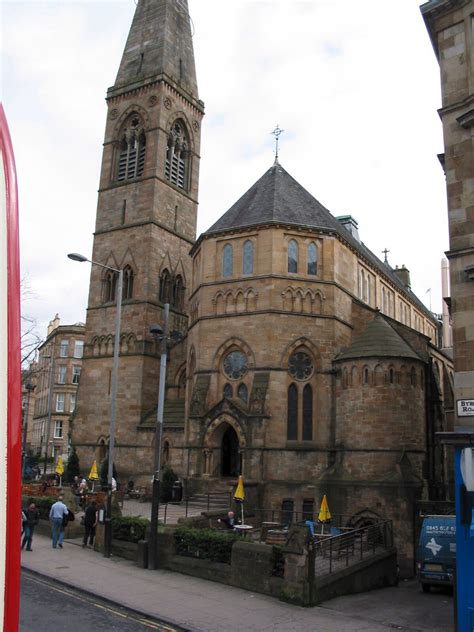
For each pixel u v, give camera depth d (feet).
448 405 180.14
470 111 65.92
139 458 171.12
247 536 88.07
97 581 70.90
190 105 216.74
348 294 150.10
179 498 145.69
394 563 97.86
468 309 63.36
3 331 9.23
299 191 161.68
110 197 201.36
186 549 80.33
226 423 135.74
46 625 51.11
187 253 204.85
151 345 182.70
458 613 48.03
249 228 143.33
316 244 144.56
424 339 150.82
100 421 183.01
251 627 55.21
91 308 193.98
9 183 9.77
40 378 349.20
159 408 85.35
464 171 66.80
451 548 85.71
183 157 214.28
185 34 222.89
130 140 205.26
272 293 138.10
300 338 137.39
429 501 119.14
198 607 61.46
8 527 8.98
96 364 188.44
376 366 128.06
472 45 69.21
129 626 53.06
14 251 9.63
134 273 189.37
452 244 65.82
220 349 141.49
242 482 112.37
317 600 67.51
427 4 71.97
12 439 9.12
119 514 94.84
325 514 103.60
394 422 125.08
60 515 94.48
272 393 133.28
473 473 47.85
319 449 131.23
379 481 121.49
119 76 213.46
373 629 56.95
